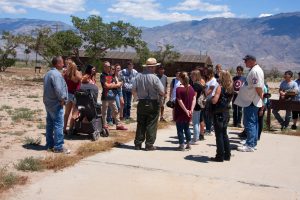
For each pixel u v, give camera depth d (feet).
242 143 36.70
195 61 256.52
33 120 46.93
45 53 143.54
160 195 22.59
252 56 32.48
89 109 34.68
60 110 30.27
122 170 26.71
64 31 148.36
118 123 41.32
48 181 24.08
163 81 47.83
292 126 49.57
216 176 26.17
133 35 153.38
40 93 88.94
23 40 154.61
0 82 118.21
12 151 30.37
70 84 35.24
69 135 36.14
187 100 32.40
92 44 150.82
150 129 32.19
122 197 22.11
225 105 29.19
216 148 32.19
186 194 22.88
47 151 30.66
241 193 23.44
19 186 22.99
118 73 47.44
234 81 47.09
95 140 34.76
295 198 22.99
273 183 25.34
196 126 35.19
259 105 33.22
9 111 53.72
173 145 34.88
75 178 24.82
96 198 21.83
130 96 49.78
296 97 48.55
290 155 33.17
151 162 28.71
